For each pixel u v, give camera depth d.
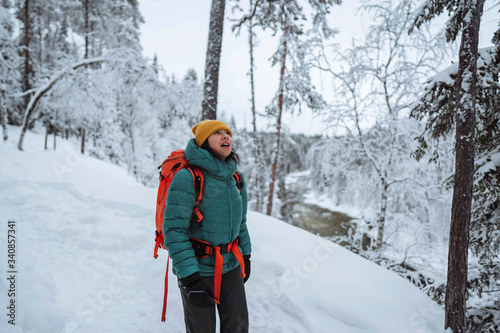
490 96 3.12
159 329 2.42
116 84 9.66
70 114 11.20
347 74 6.88
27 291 2.51
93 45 20.16
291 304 2.69
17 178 5.70
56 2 20.34
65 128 17.70
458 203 2.48
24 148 8.53
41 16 23.31
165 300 1.83
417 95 6.32
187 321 1.69
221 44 6.55
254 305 2.71
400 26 6.35
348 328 2.52
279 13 8.50
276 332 2.43
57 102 10.33
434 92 3.29
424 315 2.76
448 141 4.89
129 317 2.56
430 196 6.32
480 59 3.12
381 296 2.92
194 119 9.18
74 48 17.53
